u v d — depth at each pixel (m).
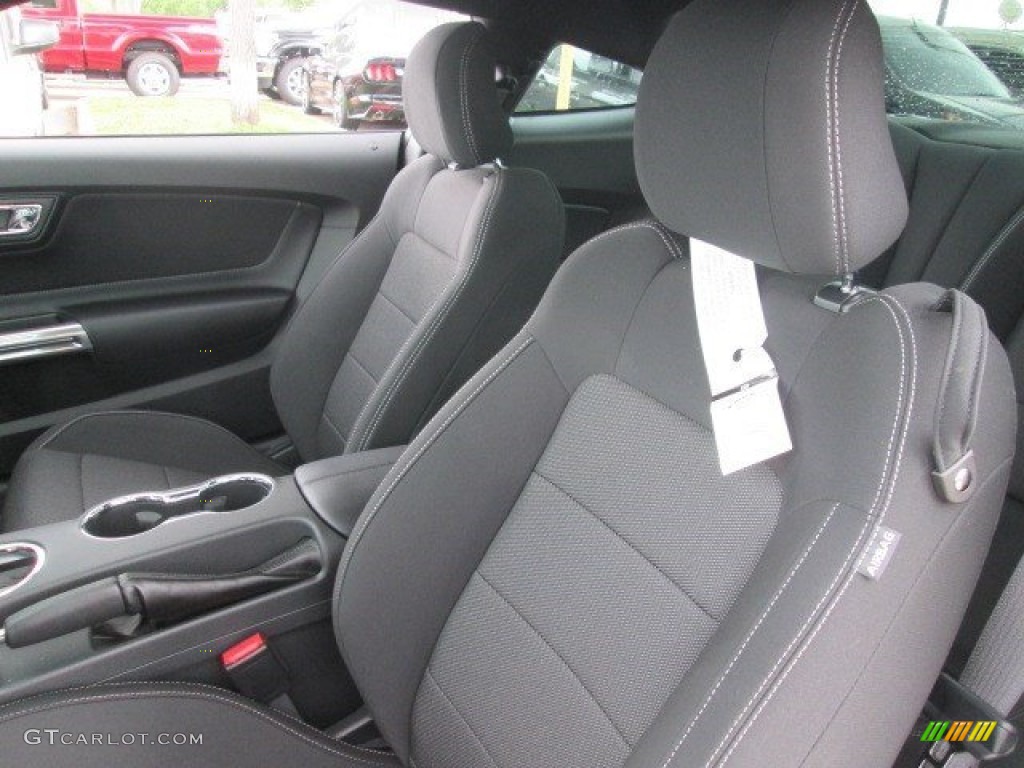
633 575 0.86
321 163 2.01
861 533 0.65
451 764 1.01
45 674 0.92
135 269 1.89
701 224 0.80
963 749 0.84
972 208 1.44
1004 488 0.72
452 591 1.02
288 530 1.14
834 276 0.78
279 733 1.00
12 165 1.70
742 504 0.78
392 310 1.60
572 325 0.96
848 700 0.66
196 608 1.00
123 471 1.52
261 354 2.02
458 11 1.84
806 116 0.66
